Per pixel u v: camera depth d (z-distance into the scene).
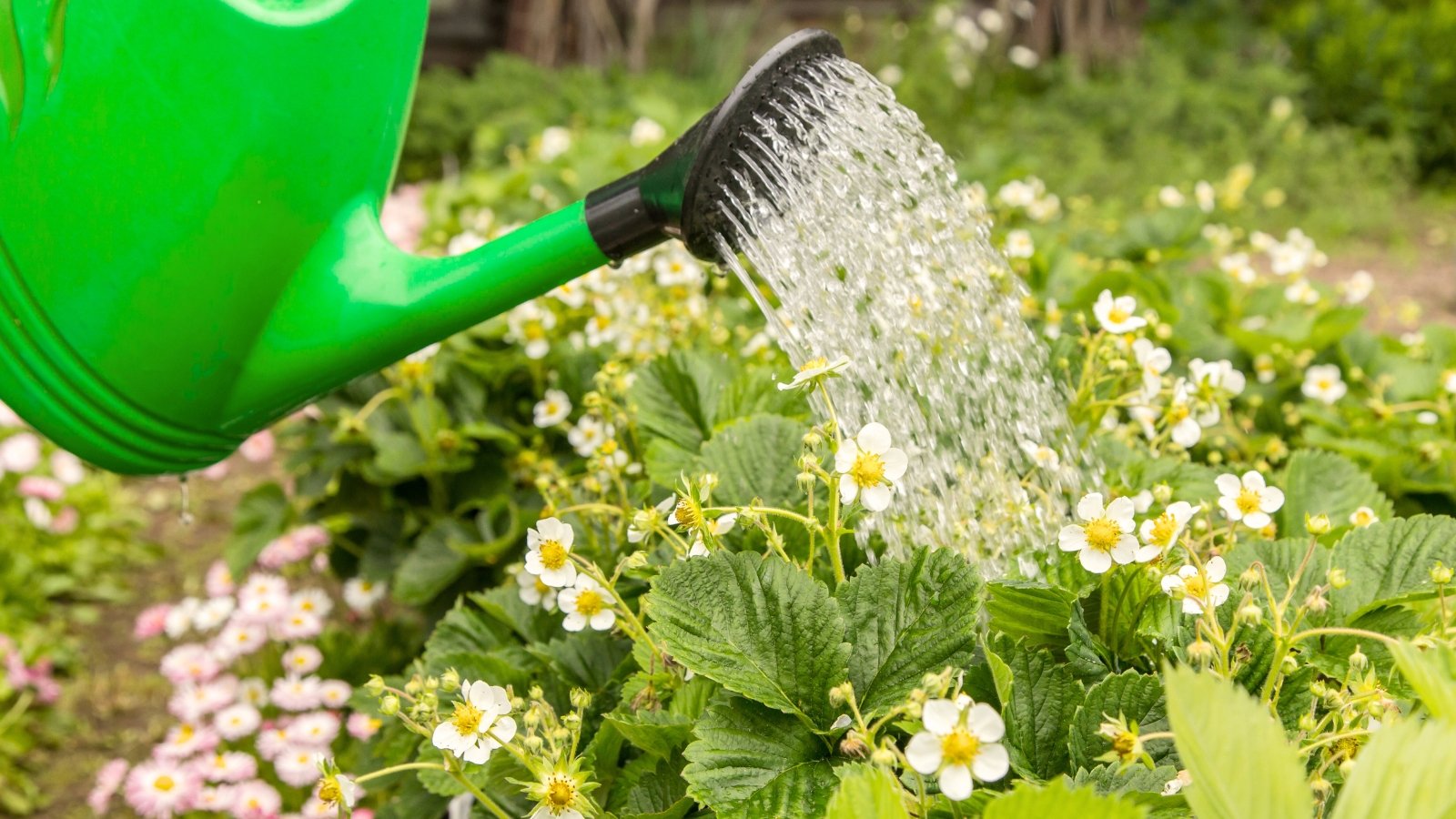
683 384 1.92
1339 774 1.15
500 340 2.59
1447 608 1.34
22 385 1.45
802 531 1.50
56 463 4.03
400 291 1.43
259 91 1.35
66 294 1.38
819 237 1.39
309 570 3.38
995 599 1.31
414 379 2.33
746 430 1.60
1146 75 8.09
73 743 3.19
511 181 3.86
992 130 7.34
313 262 1.45
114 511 4.26
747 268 1.48
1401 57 8.12
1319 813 1.10
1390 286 6.11
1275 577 1.40
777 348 2.27
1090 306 2.53
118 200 1.35
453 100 6.56
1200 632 1.22
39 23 1.32
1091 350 1.77
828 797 1.14
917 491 1.49
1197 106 7.52
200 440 1.53
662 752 1.30
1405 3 8.84
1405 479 2.09
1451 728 0.90
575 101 6.08
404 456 2.37
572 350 2.52
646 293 2.56
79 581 3.88
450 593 2.32
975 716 0.99
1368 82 8.12
